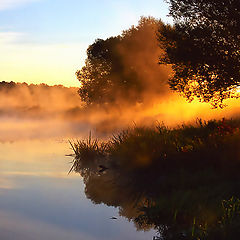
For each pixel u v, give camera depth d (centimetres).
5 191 1072
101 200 977
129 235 712
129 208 903
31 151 1989
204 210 799
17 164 1551
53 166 1495
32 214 845
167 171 1152
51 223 775
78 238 684
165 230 738
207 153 1151
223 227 677
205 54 1970
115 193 1037
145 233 728
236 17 1942
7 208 891
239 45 1988
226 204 824
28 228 744
